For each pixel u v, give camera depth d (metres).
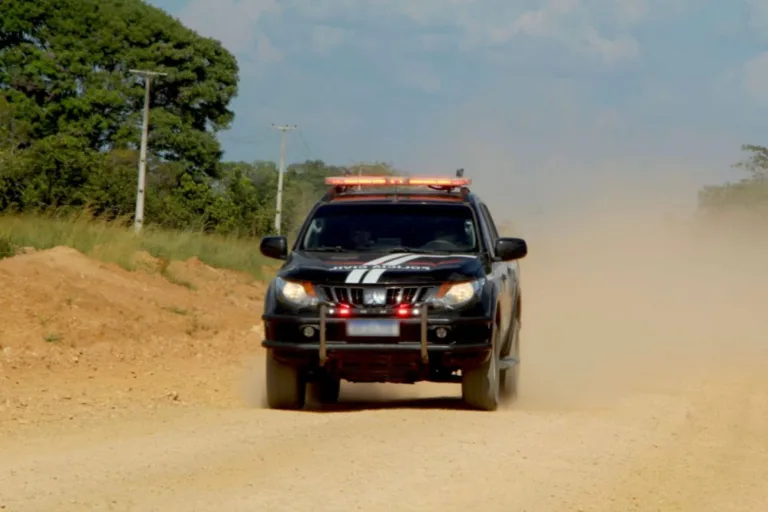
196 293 59.06
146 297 53.53
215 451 23.64
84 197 112.94
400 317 29.44
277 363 30.52
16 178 106.94
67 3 175.38
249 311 58.66
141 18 180.25
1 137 146.38
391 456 22.86
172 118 176.88
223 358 44.22
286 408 31.39
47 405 31.22
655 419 28.91
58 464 22.42
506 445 24.28
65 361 40.00
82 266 54.47
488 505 19.02
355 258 30.97
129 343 44.94
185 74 180.75
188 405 31.86
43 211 100.12
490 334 30.02
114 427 27.36
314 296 29.88
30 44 172.62
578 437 25.61
